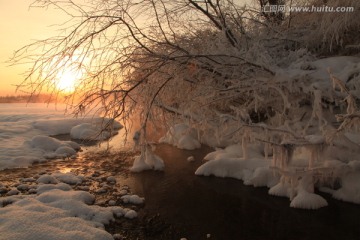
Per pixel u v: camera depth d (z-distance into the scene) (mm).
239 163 7008
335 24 7223
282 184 5957
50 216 4582
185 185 6598
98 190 6312
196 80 7539
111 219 5035
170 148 9703
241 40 7879
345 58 7172
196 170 7320
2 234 4000
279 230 4703
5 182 6797
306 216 5094
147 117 7133
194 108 7570
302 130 6363
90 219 4914
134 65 6770
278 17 9125
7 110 26578
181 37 7605
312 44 8430
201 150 9352
